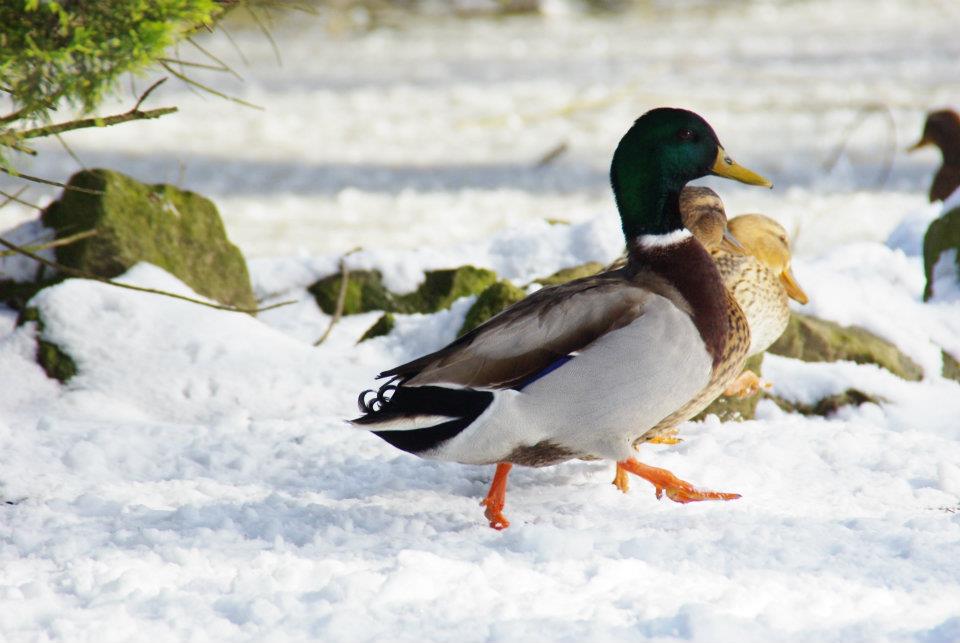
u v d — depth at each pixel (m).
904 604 6.08
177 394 10.70
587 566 6.56
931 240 14.25
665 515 7.81
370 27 53.66
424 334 12.05
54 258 12.64
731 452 9.37
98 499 8.00
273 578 6.31
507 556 6.82
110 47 7.70
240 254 13.60
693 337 7.48
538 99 38.31
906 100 36.81
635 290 7.48
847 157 30.39
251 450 9.29
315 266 14.35
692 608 5.70
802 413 11.25
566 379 7.20
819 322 12.40
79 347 11.02
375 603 5.93
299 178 28.33
